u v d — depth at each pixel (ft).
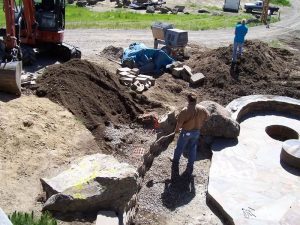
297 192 32.37
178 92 51.21
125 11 128.77
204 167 35.78
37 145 32.48
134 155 35.60
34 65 53.72
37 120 35.37
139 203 30.19
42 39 55.31
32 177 28.96
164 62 57.41
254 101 46.83
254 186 32.68
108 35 82.84
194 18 123.54
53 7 55.67
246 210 29.48
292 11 158.51
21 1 53.52
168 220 28.81
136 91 47.75
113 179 25.21
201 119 32.53
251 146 38.91
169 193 31.73
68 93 40.52
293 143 37.42
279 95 52.08
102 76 45.29
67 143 34.27
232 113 43.57
